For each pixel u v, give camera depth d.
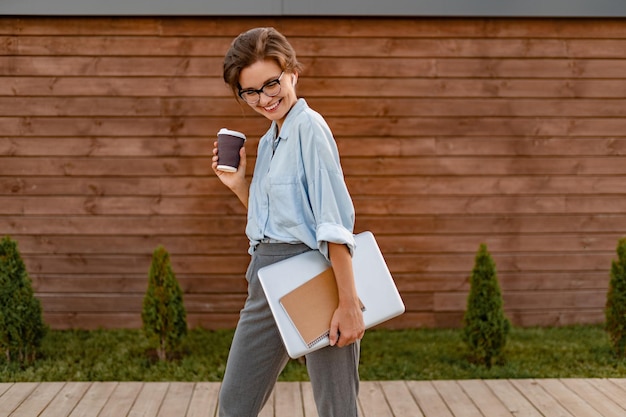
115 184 4.64
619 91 4.71
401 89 4.63
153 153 4.62
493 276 4.04
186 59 4.57
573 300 4.81
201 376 3.87
